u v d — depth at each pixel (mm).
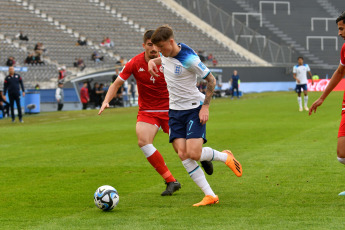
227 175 18609
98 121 47219
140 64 16203
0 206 14562
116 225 12023
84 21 101188
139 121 16469
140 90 16547
